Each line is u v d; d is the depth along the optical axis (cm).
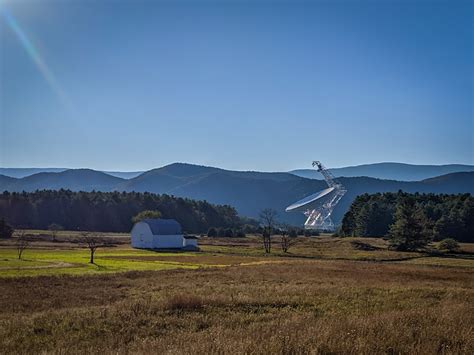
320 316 1905
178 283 3953
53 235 14288
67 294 3288
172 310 2130
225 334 1352
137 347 1274
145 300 2584
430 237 12069
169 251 11338
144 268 6209
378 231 15988
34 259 7562
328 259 9025
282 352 1088
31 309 2619
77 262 7125
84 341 1488
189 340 1314
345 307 2256
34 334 1659
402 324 1423
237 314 2020
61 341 1482
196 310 2156
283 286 3444
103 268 6138
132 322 1816
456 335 1271
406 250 11500
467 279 4597
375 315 1680
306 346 1122
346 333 1263
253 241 15688
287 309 2228
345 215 17975
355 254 10325
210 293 2972
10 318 2106
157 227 12850
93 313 2039
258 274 4809
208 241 15525
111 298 3045
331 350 1112
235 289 3238
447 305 2084
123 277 4638
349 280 4138
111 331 1666
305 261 7788
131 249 11850
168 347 1187
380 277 4569
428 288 3319
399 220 11825
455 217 14738
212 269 5638
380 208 16400
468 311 1762
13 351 1372
